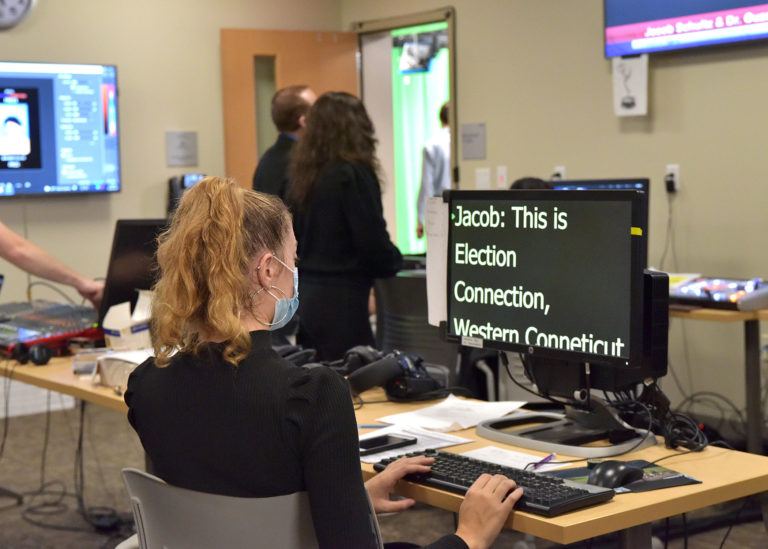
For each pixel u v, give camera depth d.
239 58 6.07
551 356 1.97
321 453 1.30
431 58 7.61
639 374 1.93
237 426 1.33
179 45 5.98
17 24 5.43
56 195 5.57
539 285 1.99
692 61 4.65
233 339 1.35
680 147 4.74
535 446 1.93
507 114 5.57
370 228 3.44
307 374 1.34
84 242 5.68
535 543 3.14
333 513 1.29
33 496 4.01
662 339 1.95
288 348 2.64
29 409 5.53
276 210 1.45
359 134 3.48
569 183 3.96
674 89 4.73
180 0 5.96
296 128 4.09
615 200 1.84
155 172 5.94
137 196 5.88
